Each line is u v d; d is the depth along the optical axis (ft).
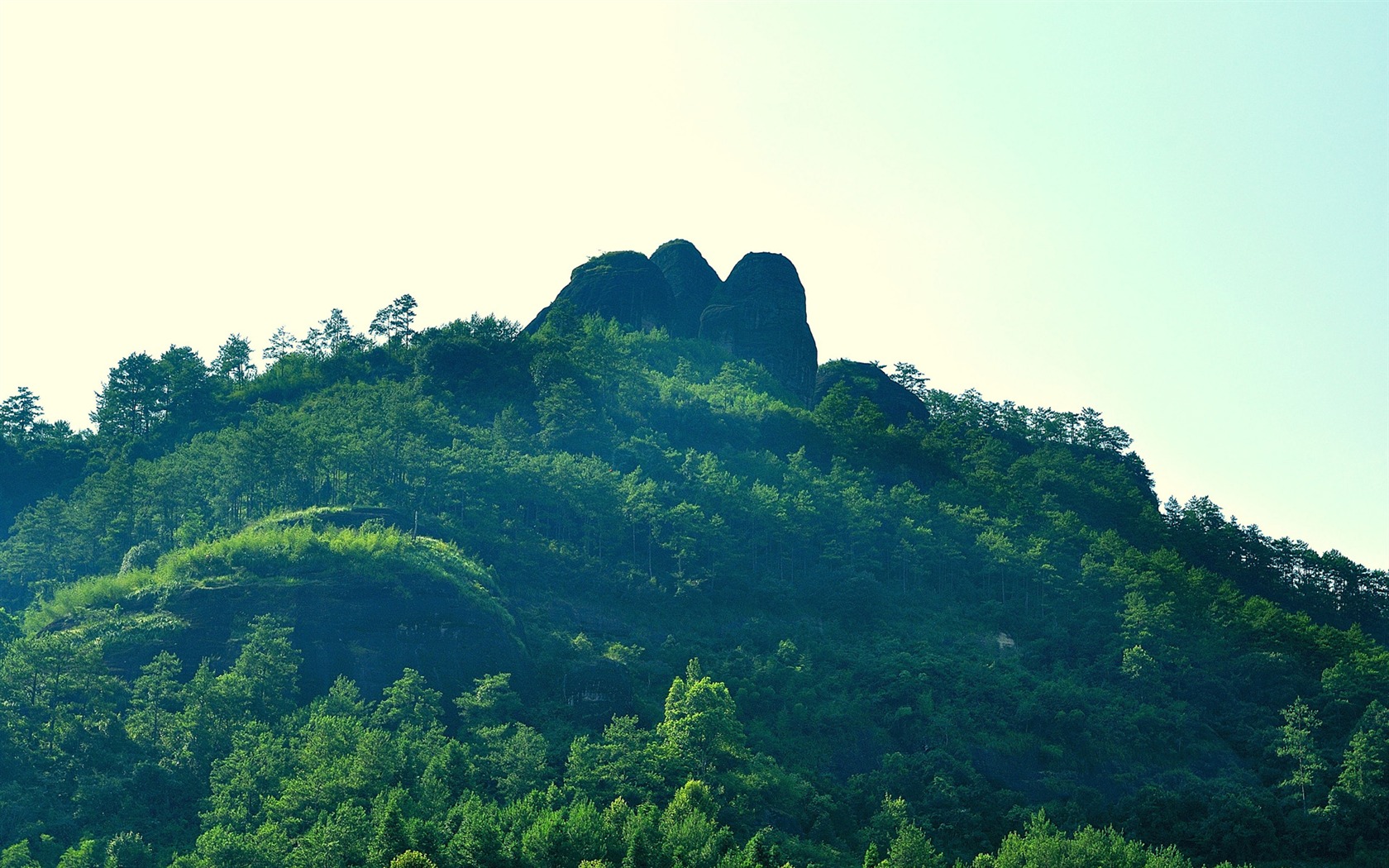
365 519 538.06
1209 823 464.65
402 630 458.91
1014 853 390.01
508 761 391.24
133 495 613.52
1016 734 497.05
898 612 586.04
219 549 488.85
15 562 610.24
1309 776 493.77
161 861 349.41
